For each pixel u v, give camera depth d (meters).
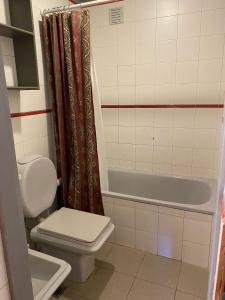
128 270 1.81
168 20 2.12
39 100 1.96
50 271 1.27
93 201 2.02
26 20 1.60
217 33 2.00
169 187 2.46
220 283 0.66
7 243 0.59
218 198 0.77
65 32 1.78
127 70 2.38
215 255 0.80
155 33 2.20
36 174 1.59
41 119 2.00
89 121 1.88
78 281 1.71
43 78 1.99
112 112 2.56
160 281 1.70
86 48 1.78
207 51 2.07
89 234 1.49
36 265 1.31
